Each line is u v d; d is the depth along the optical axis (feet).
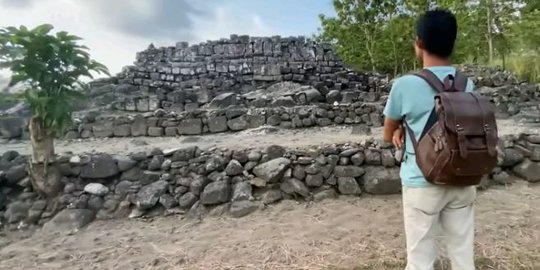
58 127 13.38
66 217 12.84
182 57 40.06
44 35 12.16
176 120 25.55
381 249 10.25
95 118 25.05
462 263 6.34
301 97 31.76
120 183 14.01
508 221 11.68
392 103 6.64
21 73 12.34
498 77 34.30
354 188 14.26
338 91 33.24
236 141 21.08
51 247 11.36
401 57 54.08
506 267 9.09
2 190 13.80
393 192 14.25
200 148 15.49
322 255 10.07
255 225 12.26
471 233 6.45
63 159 14.14
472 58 48.42
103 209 13.47
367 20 56.39
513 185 14.76
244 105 30.12
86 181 14.11
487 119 5.75
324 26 61.26
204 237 11.61
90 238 11.93
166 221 13.10
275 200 13.88
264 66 38.65
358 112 27.37
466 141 5.57
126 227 12.74
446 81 6.28
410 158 6.48
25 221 13.00
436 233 6.56
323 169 14.47
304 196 13.96
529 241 10.40
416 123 6.32
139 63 39.70
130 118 25.34
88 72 13.14
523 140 15.70
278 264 9.71
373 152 14.76
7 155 15.10
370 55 56.85
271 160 14.46
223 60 39.88
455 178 5.80
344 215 12.62
